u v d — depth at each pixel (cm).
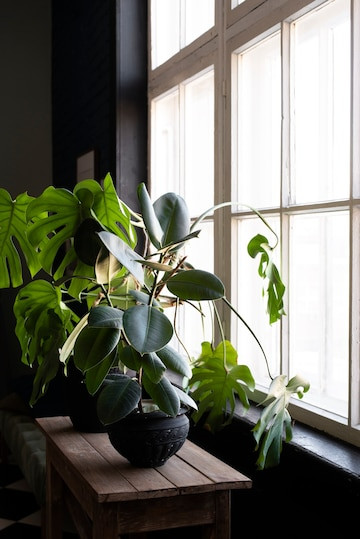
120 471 214
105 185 241
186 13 347
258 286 288
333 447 216
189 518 205
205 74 325
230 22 291
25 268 612
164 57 374
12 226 270
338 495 204
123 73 383
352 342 215
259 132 282
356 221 215
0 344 560
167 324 190
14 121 618
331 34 236
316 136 244
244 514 266
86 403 256
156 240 217
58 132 591
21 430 410
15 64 617
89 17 464
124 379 216
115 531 198
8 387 549
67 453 234
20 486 448
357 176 215
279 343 264
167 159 374
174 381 319
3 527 378
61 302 272
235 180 291
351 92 213
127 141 383
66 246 562
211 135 325
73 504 259
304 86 250
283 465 235
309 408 243
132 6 385
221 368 251
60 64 580
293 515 229
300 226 252
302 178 251
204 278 205
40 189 624
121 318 199
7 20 615
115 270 219
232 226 291
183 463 224
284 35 252
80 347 202
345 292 233
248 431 244
